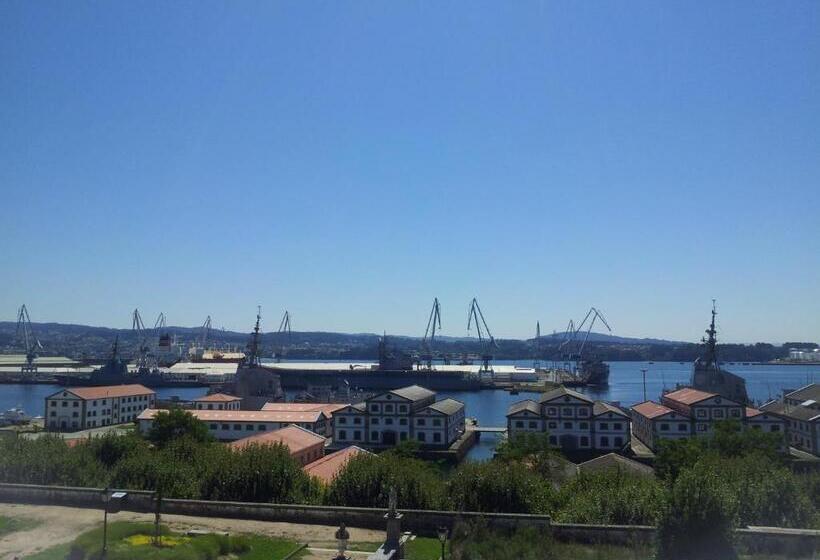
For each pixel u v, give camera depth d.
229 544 42.97
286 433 130.62
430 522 49.03
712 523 40.22
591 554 43.91
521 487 63.88
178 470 71.75
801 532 43.41
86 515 51.09
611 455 115.81
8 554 40.53
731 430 133.25
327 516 50.81
